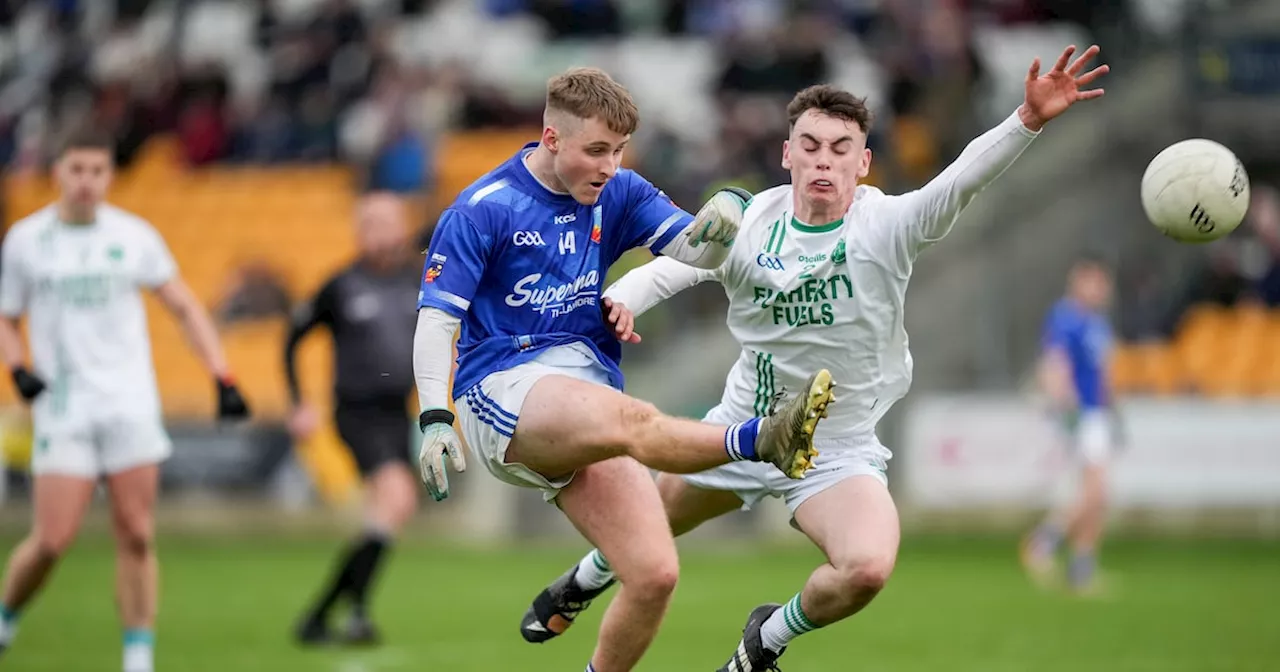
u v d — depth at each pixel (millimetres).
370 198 37844
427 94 76500
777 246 22875
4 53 92938
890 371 23484
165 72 84312
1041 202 66938
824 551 22797
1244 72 69188
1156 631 39438
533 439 21250
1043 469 59094
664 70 83500
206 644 36625
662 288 23641
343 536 62125
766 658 23516
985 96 72875
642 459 20719
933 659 34906
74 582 49312
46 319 30094
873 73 72938
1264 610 43531
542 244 21859
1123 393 63938
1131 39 73750
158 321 72250
